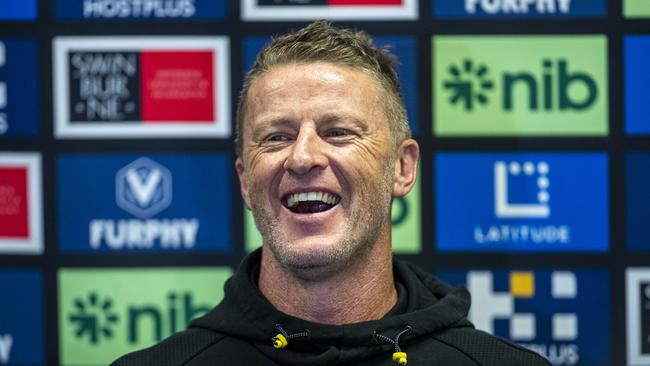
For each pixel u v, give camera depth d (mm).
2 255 4262
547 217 4258
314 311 2518
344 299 2516
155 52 4258
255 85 2525
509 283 4266
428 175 4270
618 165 4254
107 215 4266
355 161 2406
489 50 4258
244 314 2574
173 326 4270
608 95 4258
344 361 2465
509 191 4266
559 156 4262
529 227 4266
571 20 4254
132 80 4258
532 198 4266
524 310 4266
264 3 4270
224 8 4266
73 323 4270
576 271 4262
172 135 4270
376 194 2475
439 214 4270
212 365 2500
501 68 4258
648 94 4254
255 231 4273
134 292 4270
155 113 4262
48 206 4258
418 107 4262
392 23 4254
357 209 2424
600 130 4254
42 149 4254
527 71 4254
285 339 2465
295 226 2400
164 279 4266
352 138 2434
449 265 4266
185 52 4262
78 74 4254
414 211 4273
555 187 4262
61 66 4250
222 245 4270
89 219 4258
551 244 4266
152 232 4270
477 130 4266
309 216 2385
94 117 4254
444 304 2697
